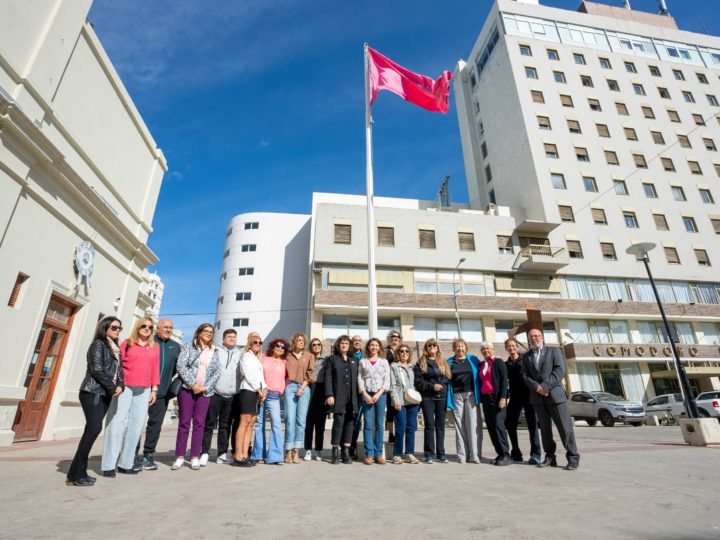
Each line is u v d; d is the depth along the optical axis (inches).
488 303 936.9
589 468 196.1
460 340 255.6
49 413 358.0
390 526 101.5
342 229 968.9
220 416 226.1
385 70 421.1
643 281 1053.8
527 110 1167.6
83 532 95.6
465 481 165.3
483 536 93.0
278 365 234.8
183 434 203.2
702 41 1413.6
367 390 231.1
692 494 136.4
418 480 168.1
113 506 122.3
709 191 1181.1
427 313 933.2
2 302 294.0
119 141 465.1
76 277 385.4
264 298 1407.5
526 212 1119.6
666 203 1138.0
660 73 1318.9
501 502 127.4
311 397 251.3
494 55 1327.5
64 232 366.6
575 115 1190.3
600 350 946.7
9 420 301.6
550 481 163.5
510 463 221.5
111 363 167.3
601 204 1096.8
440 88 440.5
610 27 1353.3
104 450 175.0
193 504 125.3
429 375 239.6
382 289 940.0
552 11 1328.7
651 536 91.9
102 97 426.9
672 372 952.9
